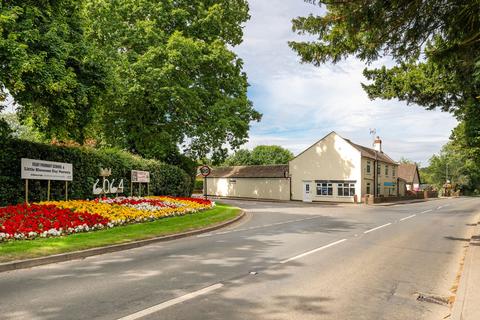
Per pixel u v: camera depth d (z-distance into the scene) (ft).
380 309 18.21
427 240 42.09
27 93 41.52
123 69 77.77
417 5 22.75
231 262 28.02
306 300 19.20
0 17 33.65
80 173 61.93
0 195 47.29
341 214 80.18
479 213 86.89
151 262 27.89
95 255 30.71
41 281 22.13
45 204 46.93
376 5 22.93
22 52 34.68
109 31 82.43
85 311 16.88
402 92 58.34
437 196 246.47
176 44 83.05
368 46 26.91
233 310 17.38
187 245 36.19
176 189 97.91
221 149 104.88
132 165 77.92
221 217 60.80
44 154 54.29
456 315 16.55
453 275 25.53
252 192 172.76
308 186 154.92
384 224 59.11
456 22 23.65
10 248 29.12
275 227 53.01
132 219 48.78
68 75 40.16
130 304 17.92
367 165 150.61
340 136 147.95
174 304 18.01
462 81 36.01
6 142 48.03
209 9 97.55
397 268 27.25
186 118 94.17
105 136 95.35
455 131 100.89
